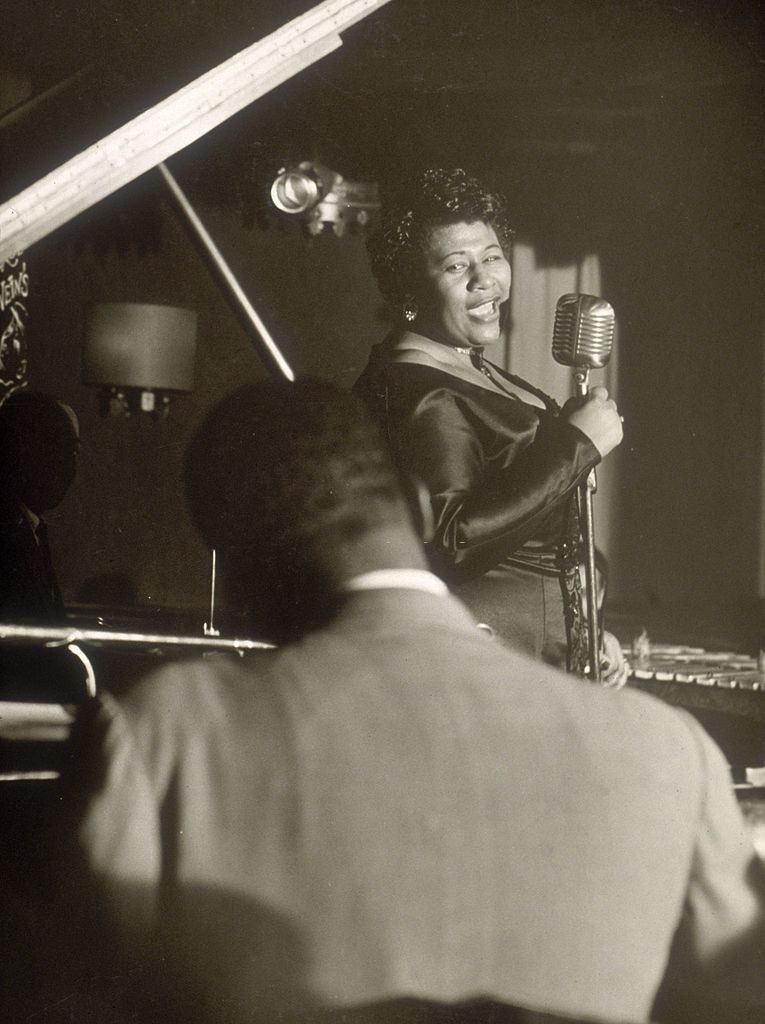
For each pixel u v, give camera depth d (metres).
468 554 2.23
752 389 10.08
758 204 9.31
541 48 7.74
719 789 1.14
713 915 1.12
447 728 1.08
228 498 1.17
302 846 1.04
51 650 2.49
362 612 1.12
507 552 2.29
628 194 9.80
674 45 7.84
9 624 1.95
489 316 2.51
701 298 10.05
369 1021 1.01
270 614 1.17
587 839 1.07
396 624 1.12
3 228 1.94
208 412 1.21
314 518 1.15
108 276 10.47
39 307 10.45
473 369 2.52
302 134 6.97
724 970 1.12
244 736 1.07
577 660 2.41
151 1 2.24
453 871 1.05
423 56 7.40
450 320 2.50
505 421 2.40
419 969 1.03
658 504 10.47
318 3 2.31
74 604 6.27
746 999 1.12
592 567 2.41
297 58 2.32
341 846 1.04
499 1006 1.03
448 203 2.48
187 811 1.04
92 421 10.48
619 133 9.23
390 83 7.41
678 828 1.11
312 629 1.15
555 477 2.26
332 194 7.12
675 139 9.27
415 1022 1.01
